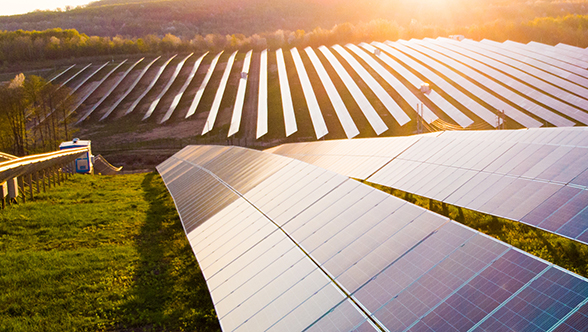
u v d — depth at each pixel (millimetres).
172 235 20000
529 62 78250
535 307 6922
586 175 12883
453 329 7203
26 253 17234
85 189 31766
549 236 14156
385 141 28328
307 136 67750
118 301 13547
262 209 15844
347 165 26219
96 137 80375
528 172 14938
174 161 41719
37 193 27984
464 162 18375
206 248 15016
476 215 16984
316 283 9820
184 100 93062
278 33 163375
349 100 75812
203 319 12461
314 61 105750
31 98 71062
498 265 8062
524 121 52344
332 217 12734
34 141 74125
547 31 125500
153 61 127062
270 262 11734
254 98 90125
